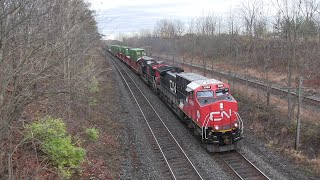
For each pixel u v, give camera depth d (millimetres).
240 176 14281
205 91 18453
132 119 25359
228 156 17125
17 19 8734
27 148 12406
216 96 18344
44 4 10820
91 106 25156
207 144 17594
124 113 27438
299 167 15047
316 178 13867
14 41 9008
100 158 16188
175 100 25250
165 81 29656
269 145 18031
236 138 17344
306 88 28422
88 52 24328
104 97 31734
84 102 22688
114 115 26344
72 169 13539
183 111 22391
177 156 17344
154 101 31953
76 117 19875
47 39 10633
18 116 11008
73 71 19422
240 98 27562
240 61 42500
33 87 10656
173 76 26016
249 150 17703
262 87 30344
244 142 19062
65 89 13422
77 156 13711
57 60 10602
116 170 15461
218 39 45656
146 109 28578
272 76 35094
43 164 12492
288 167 15188
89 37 23172
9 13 7855
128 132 22094
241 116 24000
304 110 21734
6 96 9508
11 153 9648
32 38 9320
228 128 17578
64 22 14578
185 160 16719
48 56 10094
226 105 17531
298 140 16812
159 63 37594
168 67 31391
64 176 12430
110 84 40312
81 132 18078
